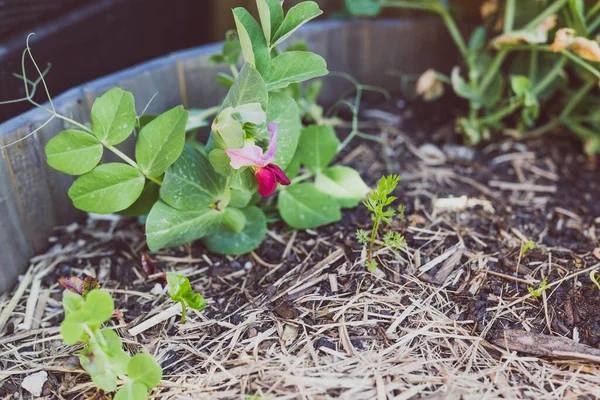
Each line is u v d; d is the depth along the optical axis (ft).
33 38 1.26
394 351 1.00
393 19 1.52
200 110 1.29
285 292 1.09
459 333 1.03
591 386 0.96
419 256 1.14
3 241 1.12
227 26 1.69
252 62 1.01
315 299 1.07
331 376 0.96
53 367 1.01
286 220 1.19
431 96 1.44
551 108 1.51
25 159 1.13
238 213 1.13
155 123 1.04
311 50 1.48
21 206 1.14
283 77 1.05
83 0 1.36
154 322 1.06
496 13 1.43
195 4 1.65
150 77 1.28
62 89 1.34
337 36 1.49
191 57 1.33
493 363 0.99
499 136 1.47
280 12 1.02
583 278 1.10
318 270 1.12
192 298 1.02
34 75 1.28
